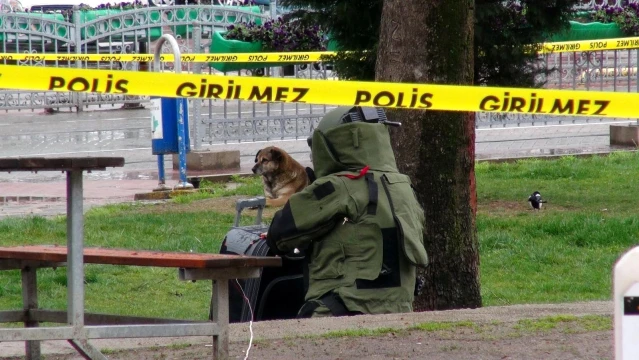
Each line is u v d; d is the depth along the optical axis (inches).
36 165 318.0
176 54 1041.5
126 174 1284.4
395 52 547.5
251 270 374.0
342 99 440.8
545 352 401.4
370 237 441.1
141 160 1427.2
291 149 1508.4
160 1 2228.1
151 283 724.0
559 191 1098.7
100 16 1964.8
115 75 438.3
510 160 1366.9
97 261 377.4
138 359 405.1
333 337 421.7
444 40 540.7
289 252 461.4
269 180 1020.5
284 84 439.8
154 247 792.9
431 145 545.6
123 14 1914.4
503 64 975.6
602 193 1082.7
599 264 773.3
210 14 1882.4
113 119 2058.3
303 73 1483.8
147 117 2092.8
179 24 1892.2
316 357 397.7
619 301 189.9
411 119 545.6
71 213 333.7
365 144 452.1
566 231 871.7
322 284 448.8
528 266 773.3
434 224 548.4
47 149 1563.7
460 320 463.8
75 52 1918.1
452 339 424.5
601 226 868.6
